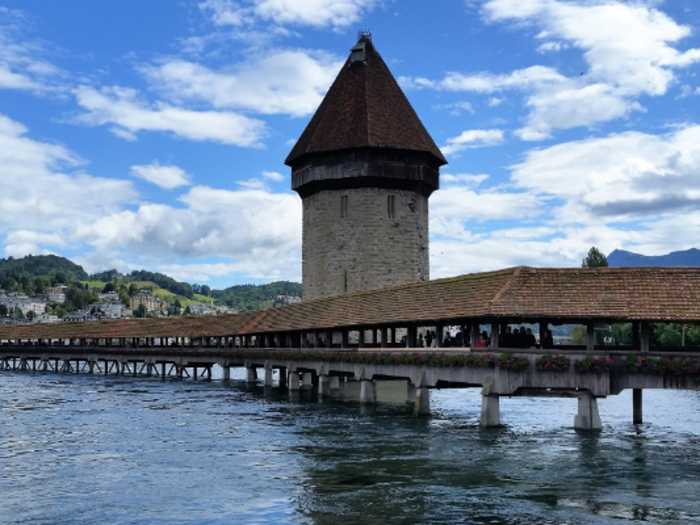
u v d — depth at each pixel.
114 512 17.14
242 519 16.44
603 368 25.20
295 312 52.75
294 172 69.81
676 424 30.34
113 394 50.31
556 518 16.19
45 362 89.12
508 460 22.25
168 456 24.06
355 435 27.73
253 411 37.19
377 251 65.62
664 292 25.12
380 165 65.06
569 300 25.52
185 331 72.81
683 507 16.95
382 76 68.69
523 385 26.19
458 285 30.80
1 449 25.78
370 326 36.75
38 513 17.11
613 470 20.75
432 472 20.73
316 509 17.09
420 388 32.44
